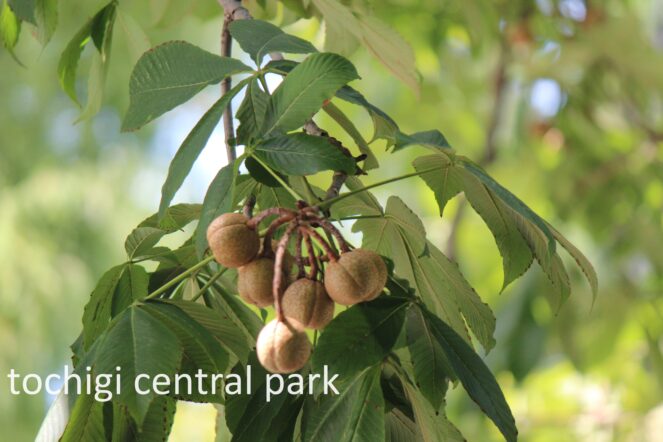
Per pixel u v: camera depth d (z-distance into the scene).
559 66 6.36
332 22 3.52
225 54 3.01
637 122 6.61
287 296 2.08
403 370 2.21
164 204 2.15
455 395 6.20
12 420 7.18
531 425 6.63
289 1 3.68
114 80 7.32
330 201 2.16
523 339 5.77
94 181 7.71
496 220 2.50
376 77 6.70
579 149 6.66
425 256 2.57
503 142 7.13
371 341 2.09
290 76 2.19
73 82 3.36
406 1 5.66
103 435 2.15
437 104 6.82
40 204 7.50
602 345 6.21
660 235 6.39
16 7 2.97
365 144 2.56
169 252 2.59
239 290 2.16
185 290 2.67
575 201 6.59
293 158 2.11
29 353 7.23
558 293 2.55
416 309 2.18
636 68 6.29
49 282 7.32
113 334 2.07
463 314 2.57
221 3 3.04
